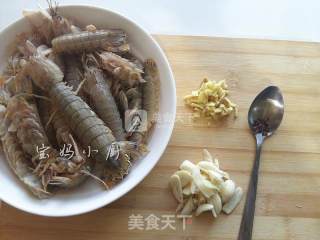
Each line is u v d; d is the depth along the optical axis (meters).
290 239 0.23
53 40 0.23
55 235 0.22
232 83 0.25
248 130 0.24
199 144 0.24
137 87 0.23
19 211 0.22
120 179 0.22
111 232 0.22
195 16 0.27
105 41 0.23
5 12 0.26
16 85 0.23
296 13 0.27
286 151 0.24
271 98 0.25
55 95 0.22
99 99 0.23
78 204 0.21
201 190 0.22
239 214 0.23
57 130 0.22
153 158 0.22
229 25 0.27
